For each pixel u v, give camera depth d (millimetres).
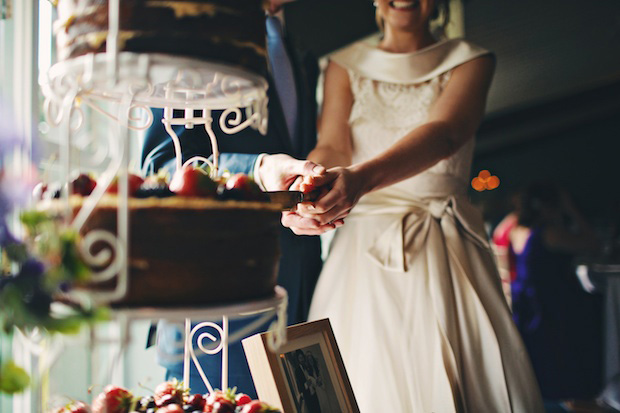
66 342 684
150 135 1236
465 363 1410
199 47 708
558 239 3789
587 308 3760
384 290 1466
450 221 1531
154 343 1331
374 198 1580
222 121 996
